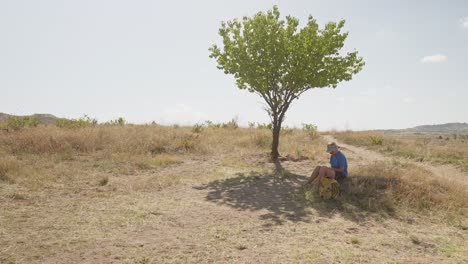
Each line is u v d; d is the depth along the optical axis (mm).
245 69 13688
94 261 4859
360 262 5008
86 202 7836
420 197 8609
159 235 5984
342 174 9430
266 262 4922
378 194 8750
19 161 11258
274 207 7941
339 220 7109
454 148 18188
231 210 7633
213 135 20359
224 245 5562
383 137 23484
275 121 14375
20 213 6848
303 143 19688
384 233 6453
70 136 14969
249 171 12039
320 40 13484
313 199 8484
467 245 5949
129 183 9750
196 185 10008
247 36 13898
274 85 13961
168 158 13289
